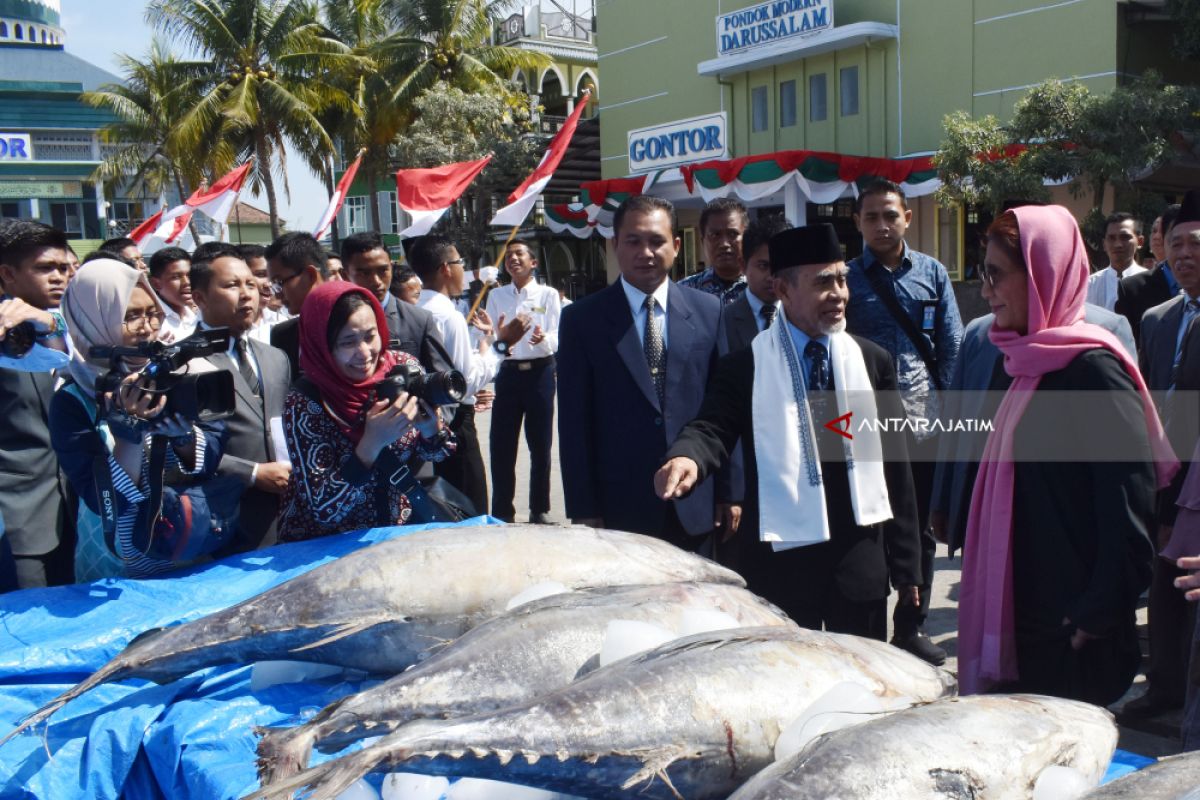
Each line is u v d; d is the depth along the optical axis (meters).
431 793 1.47
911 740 1.26
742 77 20.30
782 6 18.72
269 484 2.94
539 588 1.90
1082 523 2.38
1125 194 12.65
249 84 26.11
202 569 2.58
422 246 5.95
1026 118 12.64
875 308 4.10
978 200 13.49
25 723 1.70
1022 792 1.25
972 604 2.56
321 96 26.97
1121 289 5.28
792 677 1.50
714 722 1.41
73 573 3.16
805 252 2.77
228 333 2.41
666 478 2.51
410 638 1.92
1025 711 1.39
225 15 26.27
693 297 3.46
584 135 24.91
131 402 2.28
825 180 14.80
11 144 30.81
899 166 15.34
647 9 22.11
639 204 3.33
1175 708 3.63
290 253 4.44
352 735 1.50
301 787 1.23
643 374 3.30
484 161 7.58
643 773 1.36
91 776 1.80
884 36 17.45
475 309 6.18
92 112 31.84
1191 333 3.44
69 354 3.39
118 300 2.51
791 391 2.81
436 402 2.62
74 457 2.58
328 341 2.72
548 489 6.54
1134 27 14.80
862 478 2.81
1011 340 2.45
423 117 25.38
